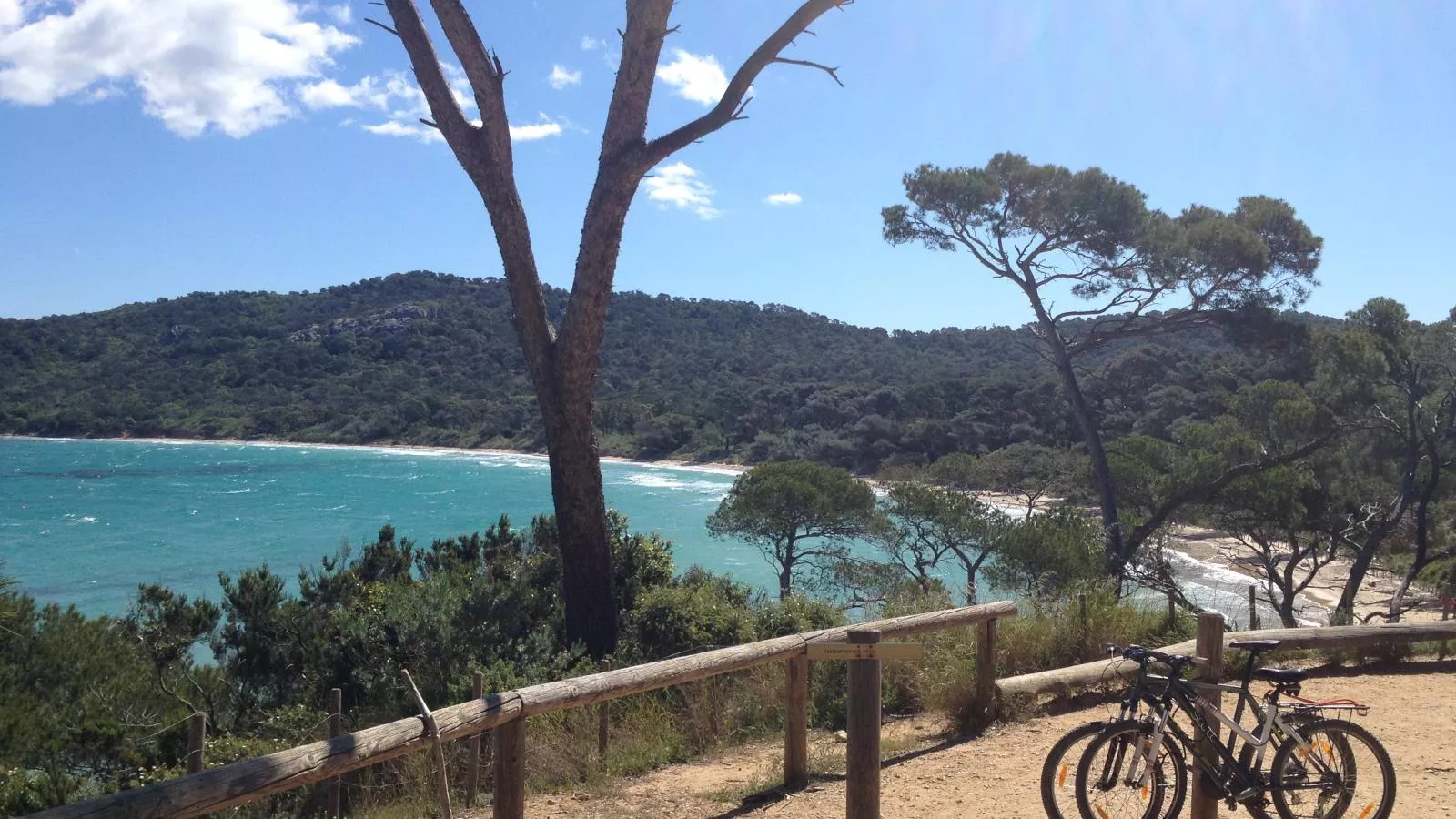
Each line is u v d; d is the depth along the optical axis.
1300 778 4.45
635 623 10.38
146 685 9.34
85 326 160.12
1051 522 19.69
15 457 110.25
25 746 7.61
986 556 21.75
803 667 5.95
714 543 50.97
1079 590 10.03
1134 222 20.09
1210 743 4.44
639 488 76.81
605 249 10.21
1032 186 20.83
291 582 38.88
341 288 181.88
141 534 55.75
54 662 9.04
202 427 132.38
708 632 9.93
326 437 128.75
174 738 8.05
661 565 12.05
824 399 89.88
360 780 7.09
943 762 6.11
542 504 70.69
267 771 3.62
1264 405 23.05
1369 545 21.56
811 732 7.57
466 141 10.19
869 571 23.42
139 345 156.50
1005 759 6.07
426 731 4.23
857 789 4.21
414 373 145.38
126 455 114.31
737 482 27.00
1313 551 23.33
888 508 24.31
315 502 71.00
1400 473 22.47
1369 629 8.64
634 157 10.00
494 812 4.74
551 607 11.18
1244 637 8.26
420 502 71.38
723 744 7.34
